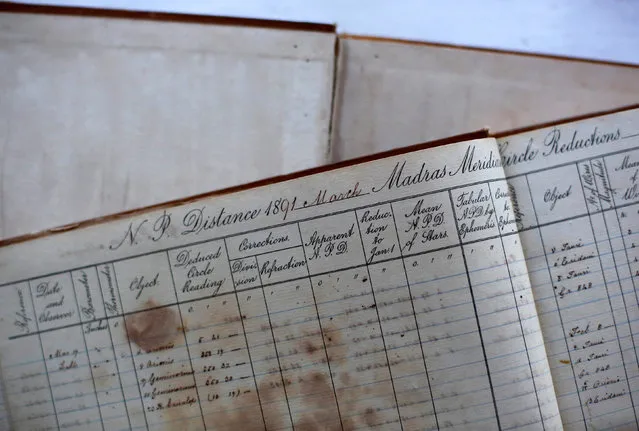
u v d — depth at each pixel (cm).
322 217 46
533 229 48
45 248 47
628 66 54
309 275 46
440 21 57
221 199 47
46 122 54
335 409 47
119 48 54
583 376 48
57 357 47
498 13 57
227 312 47
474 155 45
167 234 47
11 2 54
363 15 57
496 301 45
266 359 47
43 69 54
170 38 54
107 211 54
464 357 46
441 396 46
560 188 48
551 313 48
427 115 55
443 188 45
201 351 47
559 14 56
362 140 55
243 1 57
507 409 46
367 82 55
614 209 48
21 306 47
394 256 46
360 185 46
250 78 54
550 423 46
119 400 47
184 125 54
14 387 48
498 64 55
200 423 47
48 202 54
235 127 54
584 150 48
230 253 46
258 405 47
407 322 46
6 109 54
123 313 47
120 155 54
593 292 48
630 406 48
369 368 46
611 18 56
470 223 45
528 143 48
